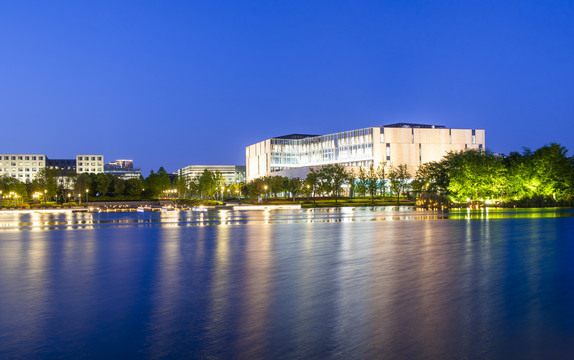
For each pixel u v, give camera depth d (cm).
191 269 1969
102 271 1944
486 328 1102
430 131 16975
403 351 952
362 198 14188
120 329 1120
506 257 2225
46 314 1262
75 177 19188
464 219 5141
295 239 3184
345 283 1631
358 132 17325
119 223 5281
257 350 966
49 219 6525
